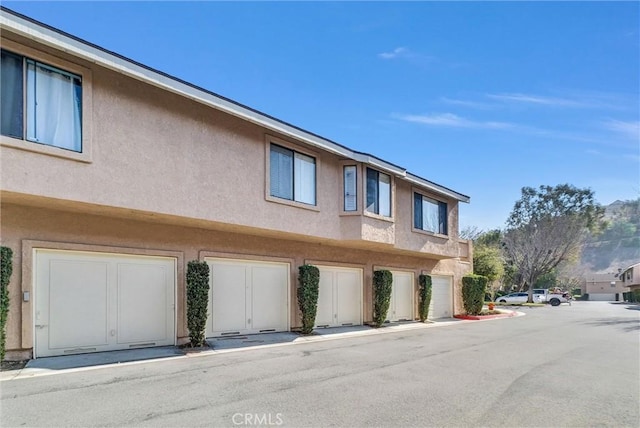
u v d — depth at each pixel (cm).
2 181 774
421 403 696
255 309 1400
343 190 1551
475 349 1256
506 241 5397
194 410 624
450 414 646
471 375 908
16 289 902
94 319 1026
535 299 4847
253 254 1390
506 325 2044
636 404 725
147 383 764
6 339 886
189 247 1215
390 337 1495
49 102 848
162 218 1073
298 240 1530
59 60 857
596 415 663
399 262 2064
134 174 954
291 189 1372
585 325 2081
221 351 1102
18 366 861
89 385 743
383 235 1633
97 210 964
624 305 4553
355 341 1365
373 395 732
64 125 864
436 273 2352
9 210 898
